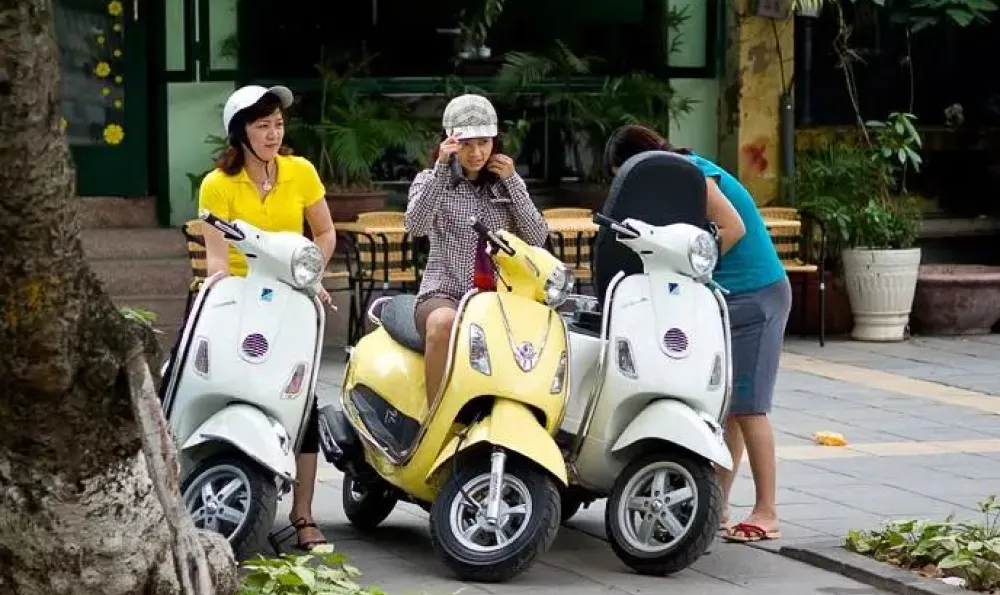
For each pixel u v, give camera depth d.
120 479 7.79
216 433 10.94
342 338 21.56
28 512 7.66
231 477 11.11
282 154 12.01
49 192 7.29
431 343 11.46
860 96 25.62
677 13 23.72
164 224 22.47
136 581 7.88
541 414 11.24
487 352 11.13
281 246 11.20
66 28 21.84
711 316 11.55
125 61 22.28
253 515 10.94
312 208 12.02
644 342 11.36
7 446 7.61
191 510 11.05
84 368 7.57
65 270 7.44
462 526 11.25
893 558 11.76
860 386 19.61
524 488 11.09
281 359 11.22
